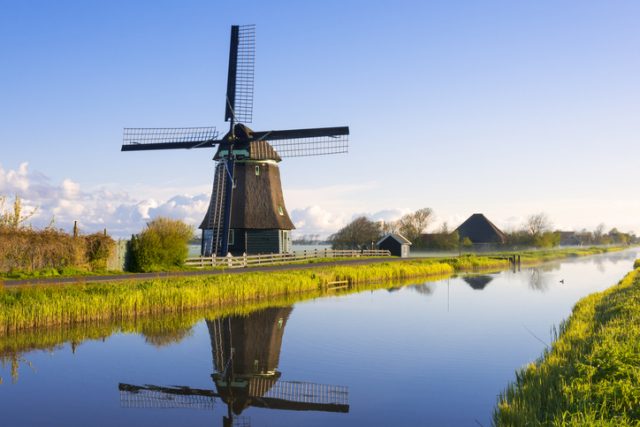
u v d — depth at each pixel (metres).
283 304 29.70
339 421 12.36
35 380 15.57
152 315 25.28
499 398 13.19
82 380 15.62
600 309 22.70
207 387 15.08
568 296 34.72
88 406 13.52
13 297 22.27
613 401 9.45
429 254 88.56
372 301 31.47
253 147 49.16
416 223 100.06
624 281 35.94
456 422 12.23
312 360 17.80
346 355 18.48
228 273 35.94
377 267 46.56
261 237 49.50
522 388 11.59
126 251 36.09
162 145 46.97
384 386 14.98
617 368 10.70
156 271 35.78
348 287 39.31
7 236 29.59
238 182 49.28
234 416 12.88
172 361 17.67
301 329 22.81
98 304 23.44
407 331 22.48
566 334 17.27
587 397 9.75
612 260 86.00
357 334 21.88
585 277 49.97
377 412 12.98
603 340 13.95
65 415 12.88
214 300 28.58
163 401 13.92
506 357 18.12
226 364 17.34
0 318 20.52
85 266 33.19
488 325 23.95
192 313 26.17
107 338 20.75
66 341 20.16
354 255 63.12
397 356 18.30
